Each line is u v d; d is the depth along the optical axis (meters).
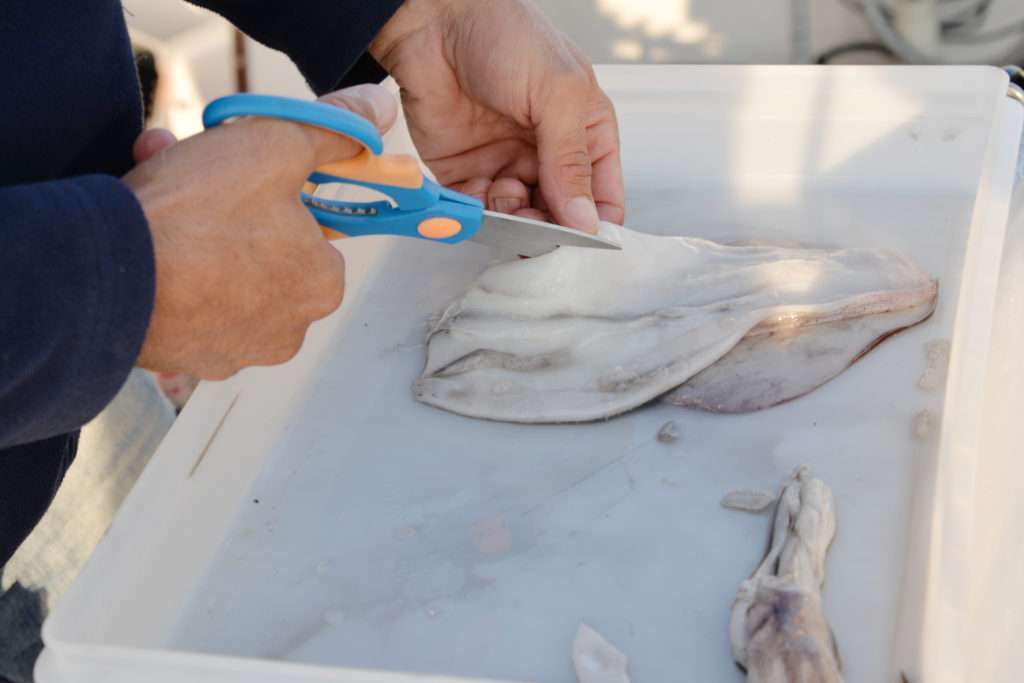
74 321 0.56
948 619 0.64
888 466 0.86
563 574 0.81
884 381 0.93
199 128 1.77
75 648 0.67
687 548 0.82
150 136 0.74
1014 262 0.96
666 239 1.02
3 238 0.54
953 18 1.92
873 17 1.94
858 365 0.95
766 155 1.20
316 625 0.80
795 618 0.68
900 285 0.98
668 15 1.99
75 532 1.23
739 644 0.71
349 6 0.93
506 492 0.89
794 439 0.89
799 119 1.19
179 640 0.81
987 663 0.66
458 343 1.00
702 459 0.89
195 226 0.64
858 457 0.87
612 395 0.94
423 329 1.07
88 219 0.56
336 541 0.87
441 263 1.16
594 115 1.02
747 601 0.72
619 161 1.07
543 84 0.97
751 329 0.95
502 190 1.07
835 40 1.98
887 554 0.78
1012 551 0.71
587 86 1.00
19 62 0.67
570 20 2.02
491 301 1.00
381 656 0.77
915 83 1.17
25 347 0.55
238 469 0.92
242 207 0.66
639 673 0.73
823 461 0.87
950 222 1.11
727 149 1.21
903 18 1.93
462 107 1.07
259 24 0.96
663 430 0.92
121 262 0.57
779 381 0.94
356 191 1.14
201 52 1.73
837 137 1.18
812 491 0.80
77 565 1.22
